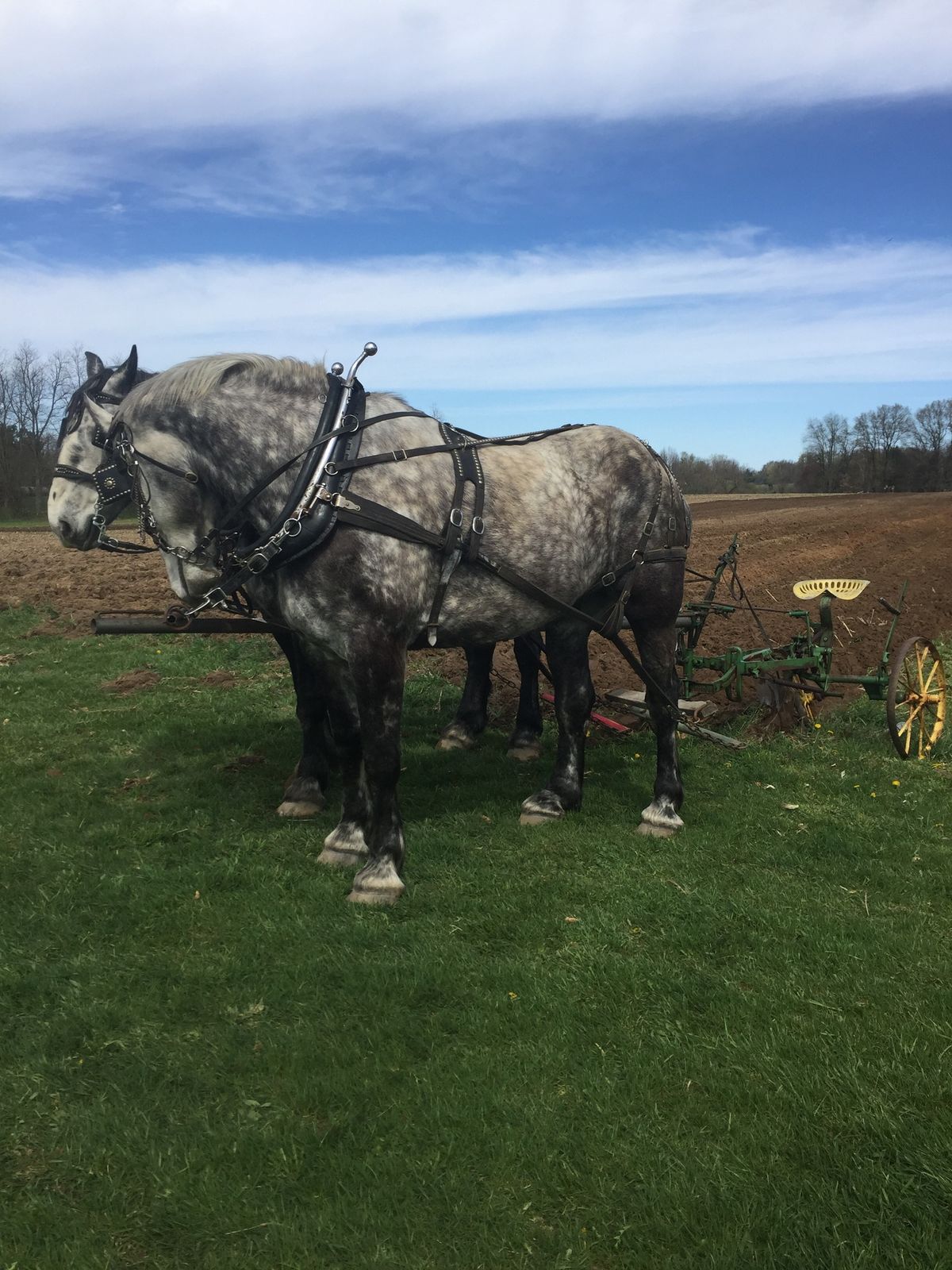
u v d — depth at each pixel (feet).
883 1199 8.77
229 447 14.87
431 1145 9.55
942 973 12.73
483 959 13.17
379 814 15.31
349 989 12.39
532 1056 10.91
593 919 14.24
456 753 22.98
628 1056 10.90
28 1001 12.16
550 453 17.13
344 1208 8.72
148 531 15.29
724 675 22.57
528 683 22.88
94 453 15.35
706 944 13.55
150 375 17.02
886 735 24.30
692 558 67.00
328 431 14.75
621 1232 8.46
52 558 66.95
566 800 18.74
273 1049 11.03
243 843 17.24
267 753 22.84
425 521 15.01
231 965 12.95
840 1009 11.89
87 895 15.12
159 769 21.63
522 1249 8.34
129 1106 10.11
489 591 15.97
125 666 32.63
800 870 16.24
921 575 55.26
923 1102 10.11
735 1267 8.07
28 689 29.53
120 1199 8.86
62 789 20.21
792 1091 10.25
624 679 30.17
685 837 17.63
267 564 14.52
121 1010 11.88
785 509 146.92
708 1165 9.20
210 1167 9.22
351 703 16.19
